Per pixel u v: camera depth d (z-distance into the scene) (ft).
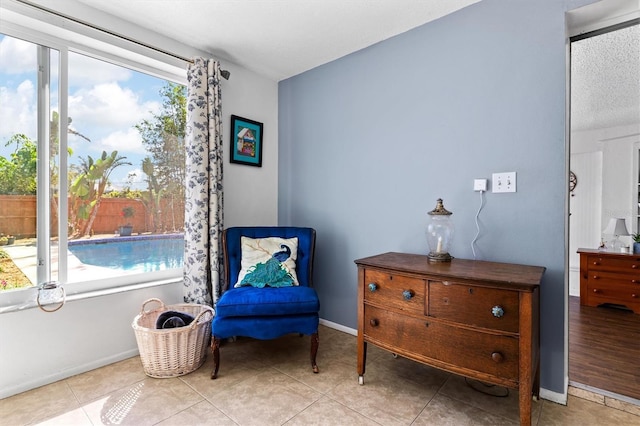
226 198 8.69
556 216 5.35
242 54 8.25
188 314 6.89
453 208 6.49
